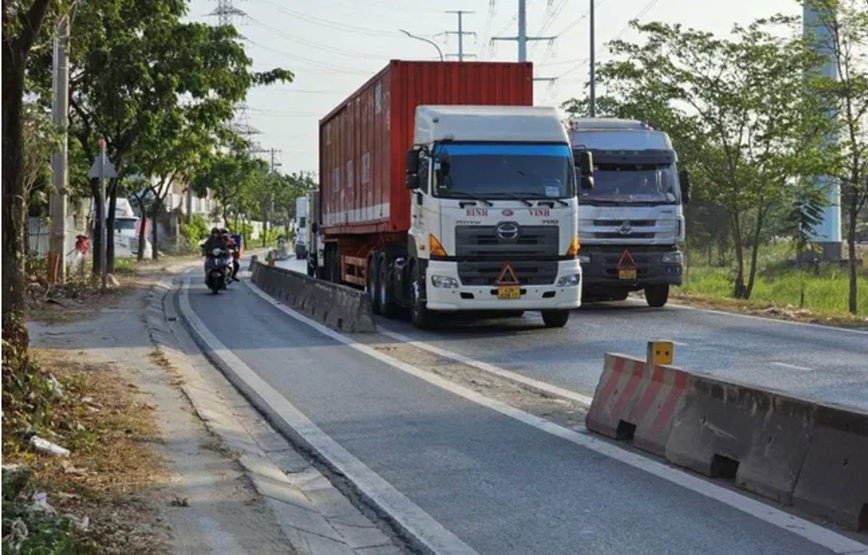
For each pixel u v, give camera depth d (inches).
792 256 1800.0
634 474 309.1
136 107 1181.7
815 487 258.8
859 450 248.8
